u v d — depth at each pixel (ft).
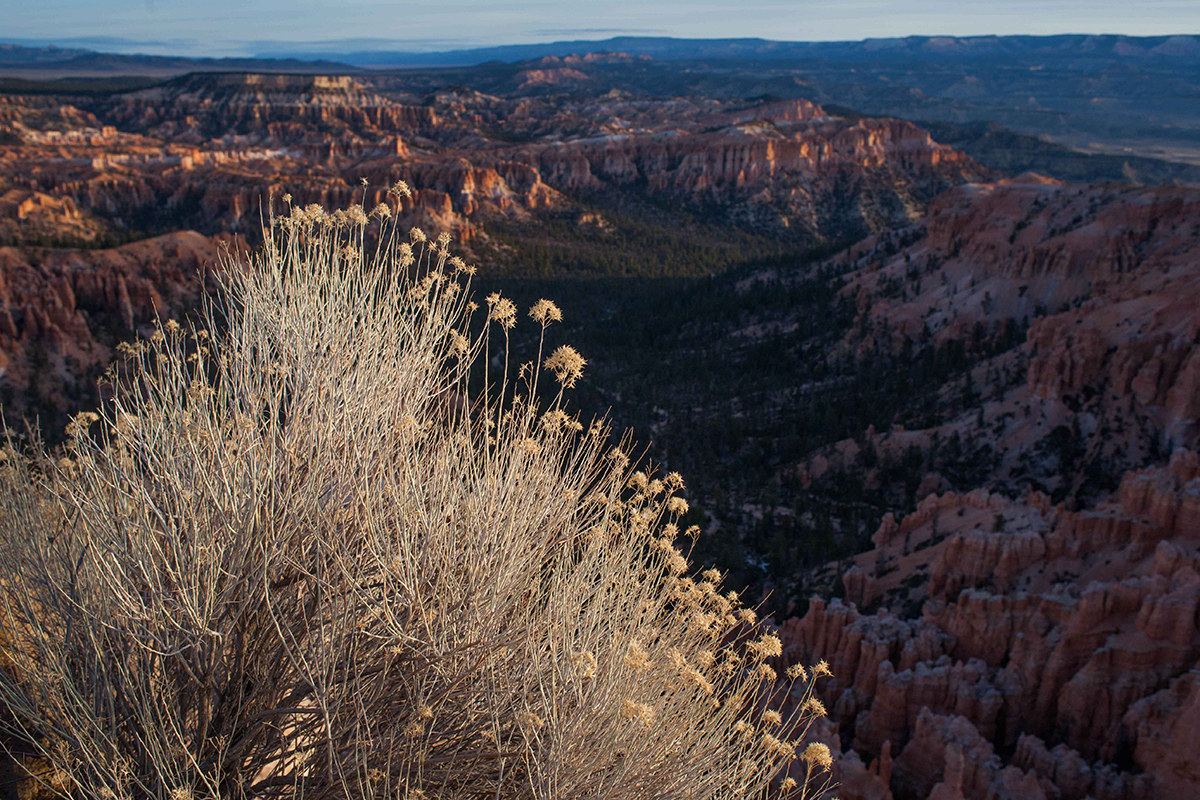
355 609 16.35
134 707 15.46
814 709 17.54
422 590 16.71
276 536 16.38
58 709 15.29
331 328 18.93
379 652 16.79
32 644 16.67
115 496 17.17
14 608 17.16
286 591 17.02
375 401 18.31
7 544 17.48
